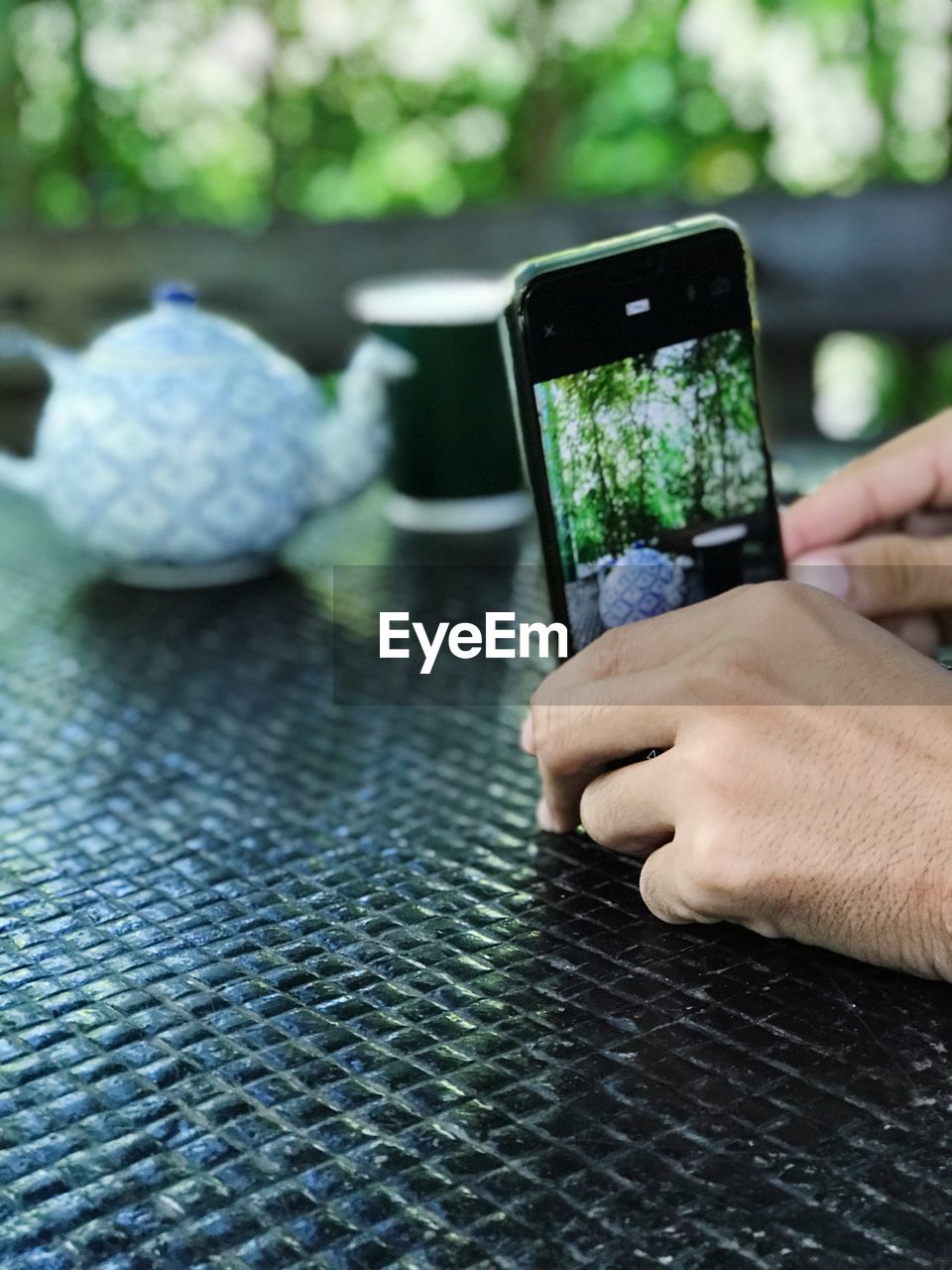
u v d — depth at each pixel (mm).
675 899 639
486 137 2447
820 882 599
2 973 625
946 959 584
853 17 2303
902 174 2361
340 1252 458
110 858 736
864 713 623
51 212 2336
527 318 711
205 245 1836
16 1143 512
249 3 2324
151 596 1184
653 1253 455
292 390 1183
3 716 933
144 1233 468
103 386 1136
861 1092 532
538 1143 507
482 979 613
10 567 1269
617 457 741
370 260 1812
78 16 2246
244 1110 528
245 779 832
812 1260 451
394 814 782
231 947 646
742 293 754
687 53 2365
